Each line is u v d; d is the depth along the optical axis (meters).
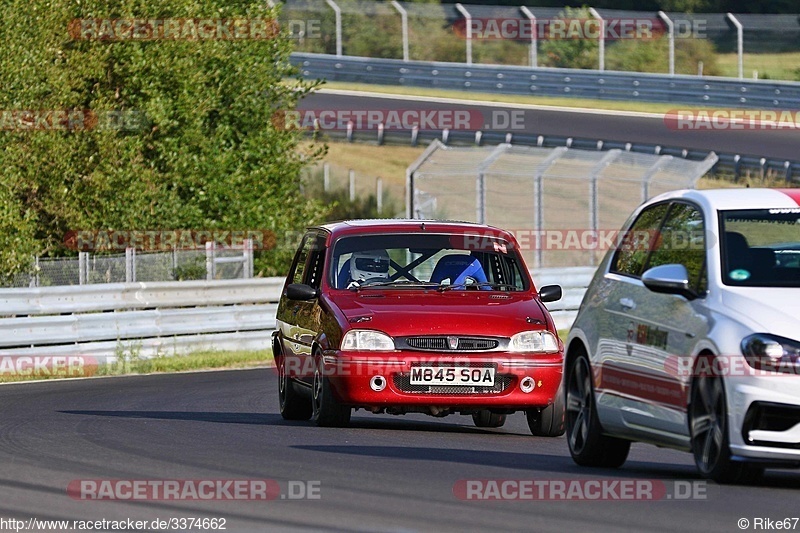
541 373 40.53
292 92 104.06
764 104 180.25
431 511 25.09
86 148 87.50
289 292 43.50
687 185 110.12
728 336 27.56
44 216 88.69
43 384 60.19
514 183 144.50
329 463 32.34
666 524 23.62
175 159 92.12
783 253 29.59
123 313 70.62
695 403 28.61
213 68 98.06
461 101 193.00
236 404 51.69
